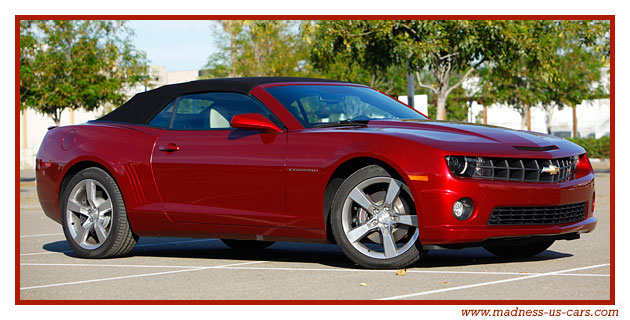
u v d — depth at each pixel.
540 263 5.84
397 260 5.37
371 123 5.83
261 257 6.66
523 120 37.09
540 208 5.33
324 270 5.62
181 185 6.19
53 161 7.04
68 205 6.85
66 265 6.30
